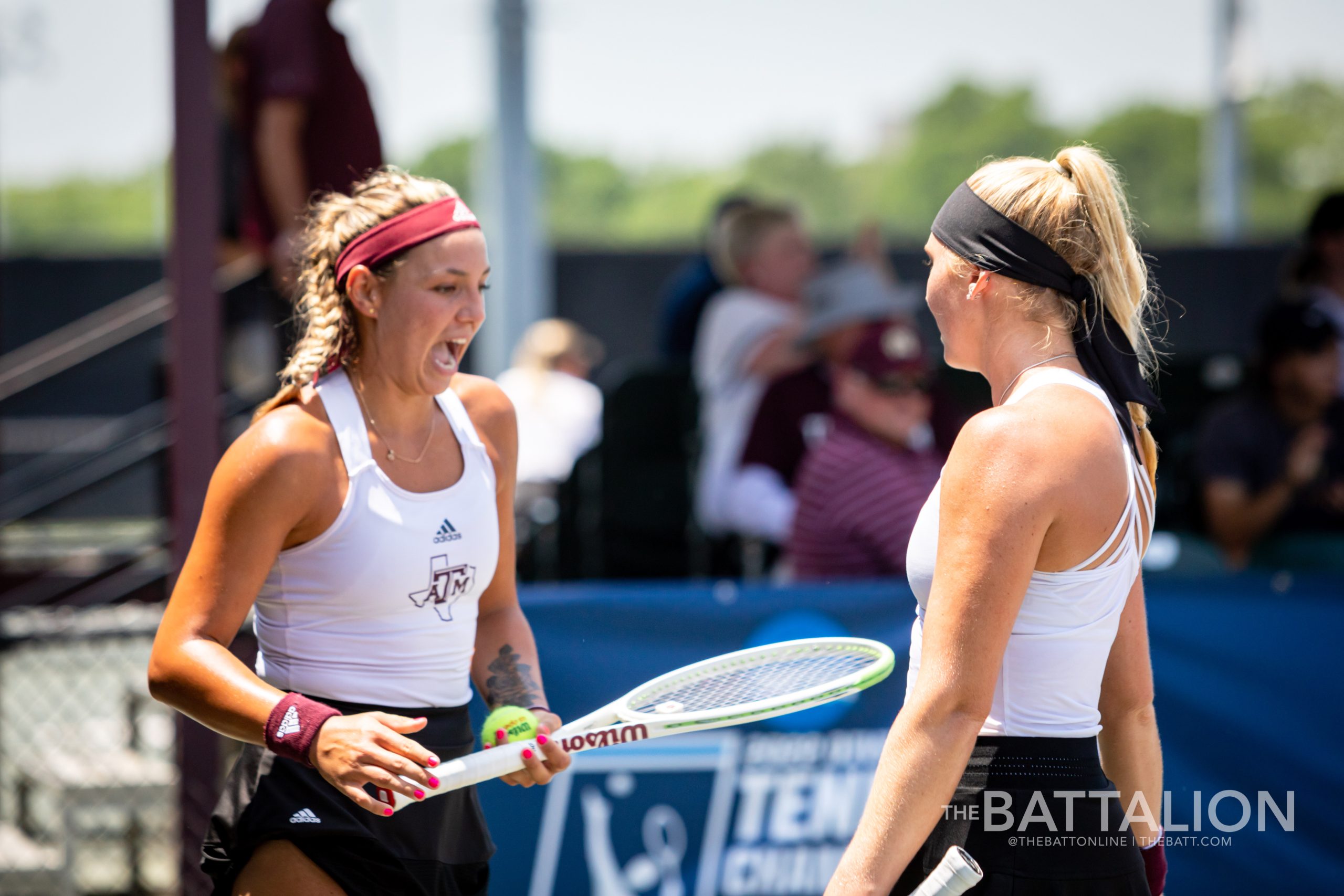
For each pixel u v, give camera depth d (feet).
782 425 36.19
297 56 29.81
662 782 26.35
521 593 26.03
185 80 24.16
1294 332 34.86
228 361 32.37
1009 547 12.13
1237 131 82.53
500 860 25.95
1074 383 12.88
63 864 27.58
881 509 28.45
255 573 14.24
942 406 36.24
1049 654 12.69
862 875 12.14
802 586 26.50
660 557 39.11
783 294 41.75
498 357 59.21
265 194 31.71
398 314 14.62
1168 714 27.25
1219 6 82.02
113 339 30.01
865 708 26.61
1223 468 35.86
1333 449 35.45
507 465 16.40
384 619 14.85
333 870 14.43
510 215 58.85
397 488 14.73
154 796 27.86
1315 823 27.14
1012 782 12.73
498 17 58.23
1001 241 13.11
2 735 29.45
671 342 48.39
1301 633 27.32
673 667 26.20
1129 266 13.34
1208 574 31.53
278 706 13.51
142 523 43.14
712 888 26.25
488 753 13.76
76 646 28.55
